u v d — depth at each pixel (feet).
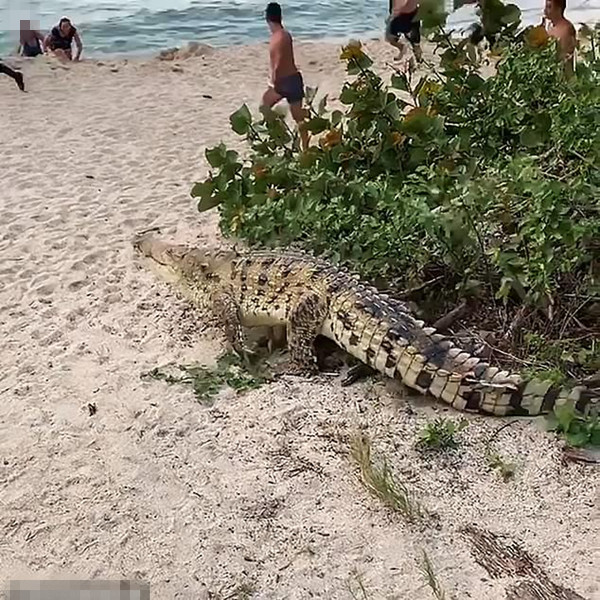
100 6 76.23
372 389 18.43
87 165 34.96
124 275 25.00
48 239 27.61
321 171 23.56
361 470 15.89
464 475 15.76
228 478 16.16
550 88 22.93
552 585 13.37
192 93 46.37
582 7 49.32
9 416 18.49
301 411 17.87
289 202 23.21
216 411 18.13
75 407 18.69
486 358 18.40
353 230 21.77
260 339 20.93
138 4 77.10
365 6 76.64
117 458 16.92
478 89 24.12
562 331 18.66
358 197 22.48
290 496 15.58
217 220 28.96
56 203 30.81
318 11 75.05
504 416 17.17
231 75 50.39
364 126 25.07
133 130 39.65
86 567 14.42
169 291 23.93
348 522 14.88
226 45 61.11
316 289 19.33
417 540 14.39
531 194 18.79
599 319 19.40
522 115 22.77
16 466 16.88
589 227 18.21
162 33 66.95
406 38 41.09
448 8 41.14
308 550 14.37
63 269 25.49
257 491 15.76
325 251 21.89
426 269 21.16
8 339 21.72
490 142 23.09
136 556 14.58
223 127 40.04
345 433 17.11
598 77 23.39
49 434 17.79
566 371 17.74
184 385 19.20
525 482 15.48
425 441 16.49
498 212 19.71
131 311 22.91
